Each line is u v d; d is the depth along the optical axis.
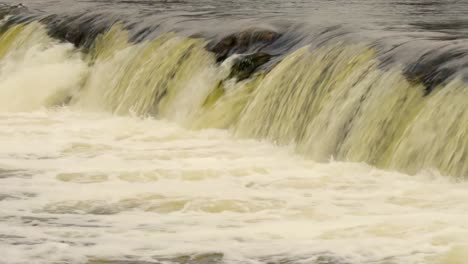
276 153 24.23
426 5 41.00
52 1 47.12
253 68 27.98
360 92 23.53
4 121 30.11
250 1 44.72
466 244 16.23
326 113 24.03
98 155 24.62
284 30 29.77
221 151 24.50
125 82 31.77
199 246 16.95
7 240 17.62
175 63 30.08
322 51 26.06
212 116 27.23
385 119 22.50
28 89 33.84
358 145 22.72
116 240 17.48
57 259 16.59
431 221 17.41
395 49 24.50
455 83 21.48
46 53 36.03
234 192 20.33
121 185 21.36
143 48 32.12
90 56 35.19
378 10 38.25
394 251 16.14
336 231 17.34
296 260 16.12
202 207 19.45
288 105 25.52
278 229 17.70
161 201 19.91
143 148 25.34
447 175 20.31
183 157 23.95
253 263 16.12
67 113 31.67
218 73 28.41
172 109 29.08
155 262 16.34
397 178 20.81
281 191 20.36
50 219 18.94
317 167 22.34
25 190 21.09
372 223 17.59
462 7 39.53
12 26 39.25
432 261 15.66
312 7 40.66
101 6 42.22
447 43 24.25
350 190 20.19
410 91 22.47
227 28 31.08
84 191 20.86
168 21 34.19
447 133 20.69
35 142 26.41
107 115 30.88
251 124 26.06
